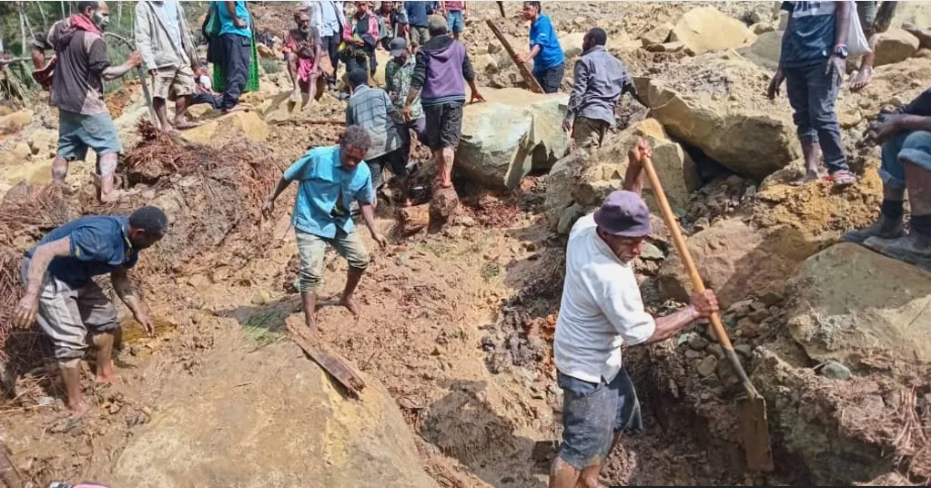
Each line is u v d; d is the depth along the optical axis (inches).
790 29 183.3
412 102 257.8
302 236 189.0
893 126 150.7
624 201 129.3
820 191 185.9
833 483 139.9
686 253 141.4
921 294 149.1
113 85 478.3
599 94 255.1
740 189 219.9
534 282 222.2
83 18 228.1
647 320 134.2
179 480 157.5
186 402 173.9
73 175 302.4
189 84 316.2
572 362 142.4
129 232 173.3
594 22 515.8
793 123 207.8
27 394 183.9
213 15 329.7
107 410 180.1
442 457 178.1
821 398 141.6
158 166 253.8
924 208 151.4
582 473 149.0
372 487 157.3
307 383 172.2
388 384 191.2
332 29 404.5
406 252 250.8
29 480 164.7
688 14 371.2
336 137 330.6
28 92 483.5
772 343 161.0
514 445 179.3
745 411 146.4
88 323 181.3
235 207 248.1
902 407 135.4
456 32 491.5
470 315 219.3
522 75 354.6
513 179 276.7
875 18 247.0
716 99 223.0
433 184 281.6
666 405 175.0
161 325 203.3
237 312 211.3
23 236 207.2
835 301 155.0
